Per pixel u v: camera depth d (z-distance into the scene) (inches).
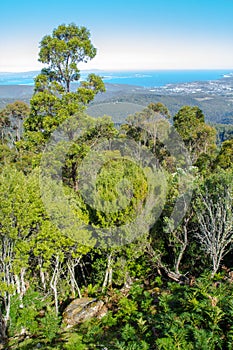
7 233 286.4
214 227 307.4
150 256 357.4
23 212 277.4
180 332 210.5
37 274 388.2
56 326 295.1
